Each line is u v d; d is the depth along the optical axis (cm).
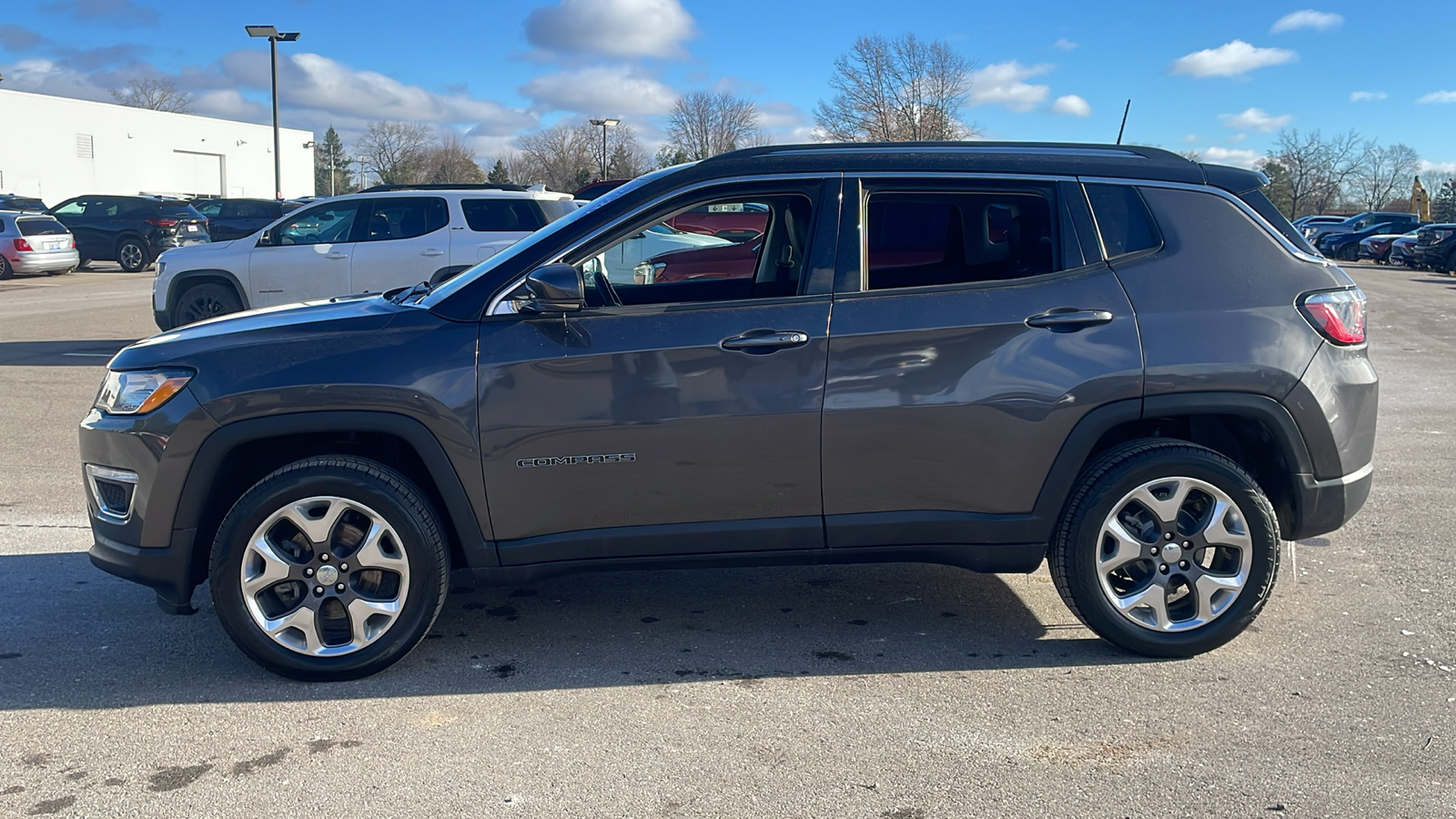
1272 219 400
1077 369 382
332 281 1132
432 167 9238
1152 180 398
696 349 379
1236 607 393
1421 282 2689
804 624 441
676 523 390
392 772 322
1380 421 859
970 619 445
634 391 379
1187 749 331
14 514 607
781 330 380
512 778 317
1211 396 384
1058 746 333
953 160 398
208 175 6612
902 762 325
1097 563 391
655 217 396
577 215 400
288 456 409
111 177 5931
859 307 384
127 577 388
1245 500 388
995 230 425
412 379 375
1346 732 340
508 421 378
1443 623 430
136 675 393
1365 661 395
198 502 381
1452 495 627
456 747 337
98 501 398
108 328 1507
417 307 394
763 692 376
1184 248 393
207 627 442
